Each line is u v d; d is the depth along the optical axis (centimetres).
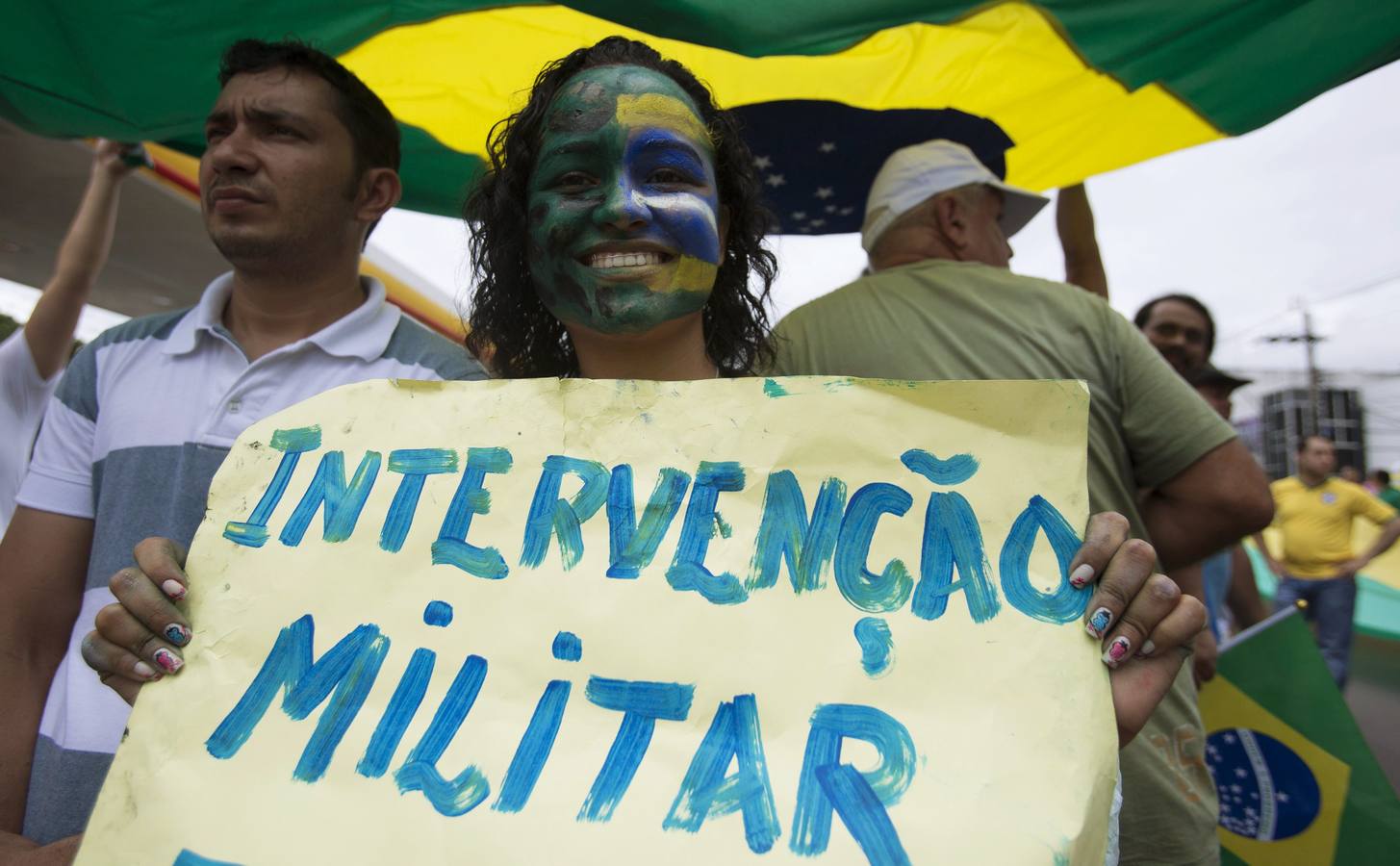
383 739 92
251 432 112
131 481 137
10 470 220
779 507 102
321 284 157
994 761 86
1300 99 207
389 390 113
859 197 272
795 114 238
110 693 128
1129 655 91
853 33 174
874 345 172
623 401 109
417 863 84
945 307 171
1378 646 596
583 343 129
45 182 409
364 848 86
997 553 97
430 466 108
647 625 96
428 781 89
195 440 138
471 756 90
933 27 198
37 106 217
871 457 103
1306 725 215
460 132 236
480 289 146
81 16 190
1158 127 228
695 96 138
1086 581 94
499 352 144
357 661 97
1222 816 217
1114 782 86
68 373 150
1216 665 224
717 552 100
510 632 97
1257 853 213
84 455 145
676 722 91
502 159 144
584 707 92
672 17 171
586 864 83
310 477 109
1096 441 156
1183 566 167
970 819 83
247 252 148
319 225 153
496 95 221
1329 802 210
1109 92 218
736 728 90
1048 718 88
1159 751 154
